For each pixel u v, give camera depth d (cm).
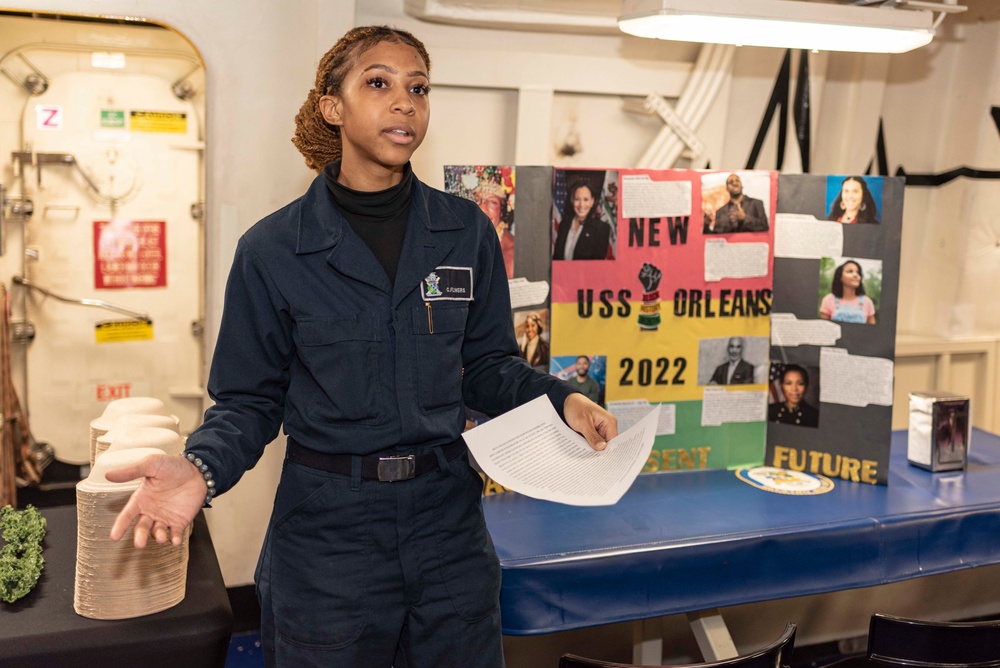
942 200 340
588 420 161
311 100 166
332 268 153
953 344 335
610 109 300
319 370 152
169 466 126
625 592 192
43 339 273
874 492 231
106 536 157
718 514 214
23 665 148
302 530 155
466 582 161
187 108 268
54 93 259
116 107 264
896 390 334
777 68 309
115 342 279
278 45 267
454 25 276
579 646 277
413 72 151
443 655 160
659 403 243
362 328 152
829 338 242
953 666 171
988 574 320
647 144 307
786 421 249
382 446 152
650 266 238
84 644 152
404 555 155
